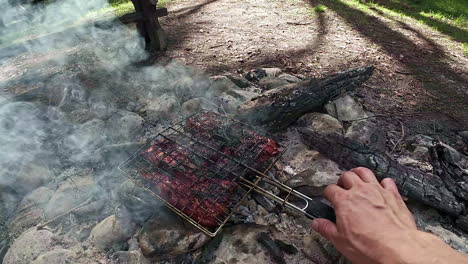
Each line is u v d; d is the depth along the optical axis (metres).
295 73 3.10
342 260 1.28
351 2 5.93
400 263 0.62
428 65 3.41
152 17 3.37
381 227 0.75
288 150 1.96
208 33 4.15
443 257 0.59
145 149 1.66
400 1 6.34
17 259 1.40
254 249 1.37
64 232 1.52
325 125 2.11
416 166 1.84
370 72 2.59
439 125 2.30
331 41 3.96
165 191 1.42
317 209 1.18
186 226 1.39
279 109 2.06
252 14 4.98
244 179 1.45
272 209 1.54
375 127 2.08
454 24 5.09
